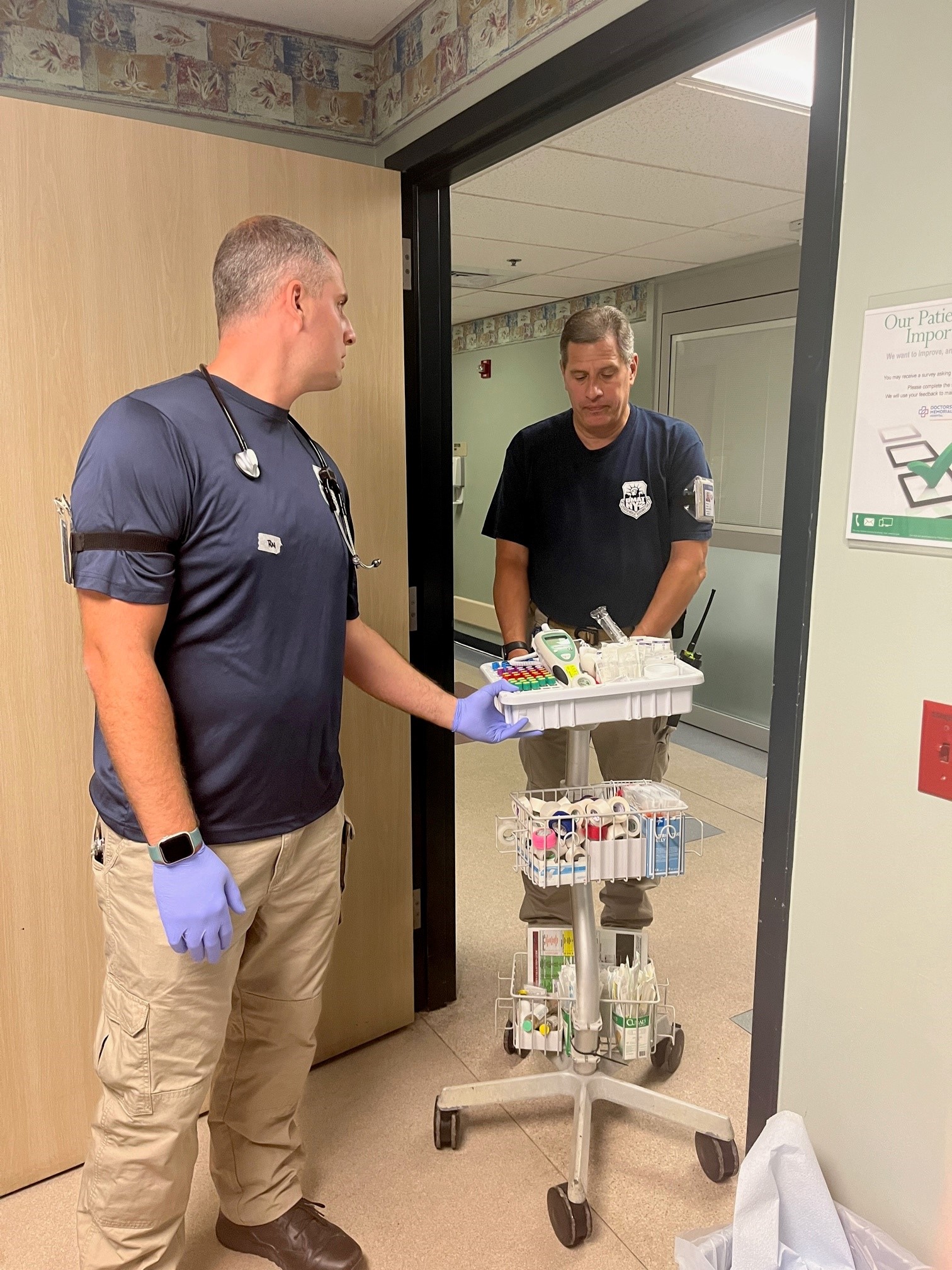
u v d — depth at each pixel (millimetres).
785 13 1201
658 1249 1616
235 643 1308
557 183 2930
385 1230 1666
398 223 1879
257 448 1324
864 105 1115
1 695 1604
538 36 1526
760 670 4348
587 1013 1736
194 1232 1680
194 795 1333
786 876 1376
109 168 1557
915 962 1210
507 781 3938
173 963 1293
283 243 1326
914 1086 1234
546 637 1649
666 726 2217
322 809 1489
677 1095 1985
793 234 3617
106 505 1174
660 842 1616
